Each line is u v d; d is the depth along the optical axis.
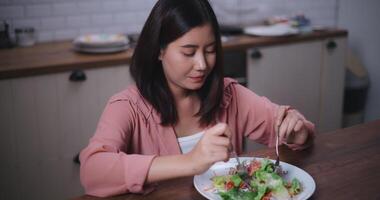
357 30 3.42
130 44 2.53
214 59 1.19
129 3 2.83
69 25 2.71
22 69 2.02
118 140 1.17
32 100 2.09
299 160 1.21
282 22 3.09
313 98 2.98
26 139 2.13
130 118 1.27
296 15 3.17
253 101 1.44
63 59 2.20
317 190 1.04
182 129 1.34
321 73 2.96
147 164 1.02
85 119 2.24
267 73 2.72
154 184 1.06
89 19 2.75
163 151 1.29
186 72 1.16
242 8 3.18
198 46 1.13
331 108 3.09
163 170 1.01
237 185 1.03
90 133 2.27
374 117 3.40
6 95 2.03
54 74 2.10
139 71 1.27
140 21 2.90
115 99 1.29
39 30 2.64
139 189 1.01
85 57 2.24
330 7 3.54
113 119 1.23
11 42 2.53
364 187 1.05
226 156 0.97
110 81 2.25
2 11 2.52
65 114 2.18
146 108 1.28
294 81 2.85
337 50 2.99
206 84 1.33
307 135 1.27
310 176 1.07
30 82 2.06
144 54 1.23
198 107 1.34
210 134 0.99
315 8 3.48
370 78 3.39
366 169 1.15
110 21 2.81
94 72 2.19
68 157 2.25
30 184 2.20
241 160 1.17
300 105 2.93
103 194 1.02
